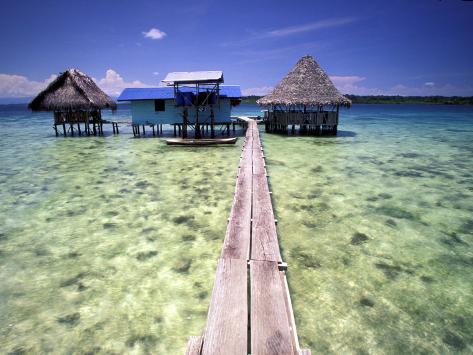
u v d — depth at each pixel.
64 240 5.80
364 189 8.91
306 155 13.98
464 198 8.17
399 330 3.53
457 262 5.04
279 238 5.84
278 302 3.10
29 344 3.32
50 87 18.73
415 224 6.53
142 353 3.22
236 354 2.43
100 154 14.33
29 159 13.27
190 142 16.20
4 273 4.71
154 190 8.77
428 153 14.73
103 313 3.82
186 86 17.25
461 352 3.21
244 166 9.14
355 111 72.94
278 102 18.81
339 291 4.24
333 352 3.21
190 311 3.87
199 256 5.21
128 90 19.61
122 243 5.68
